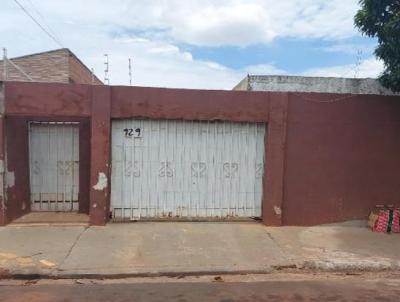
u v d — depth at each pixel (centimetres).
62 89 902
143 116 925
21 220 953
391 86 962
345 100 973
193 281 681
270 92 948
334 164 976
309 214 972
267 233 905
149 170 952
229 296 613
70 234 859
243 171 973
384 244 863
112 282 671
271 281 685
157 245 813
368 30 927
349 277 716
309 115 964
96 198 915
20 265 704
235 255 777
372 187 989
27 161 1025
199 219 965
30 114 901
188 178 962
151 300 592
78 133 1049
